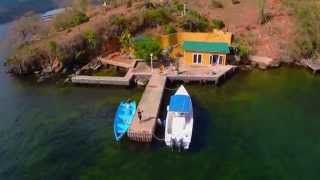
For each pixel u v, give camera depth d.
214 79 61.69
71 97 59.69
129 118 51.03
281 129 49.34
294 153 44.66
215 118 52.22
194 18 77.25
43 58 69.88
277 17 78.38
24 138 48.91
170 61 68.94
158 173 41.91
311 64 65.56
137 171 42.34
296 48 68.31
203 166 42.75
